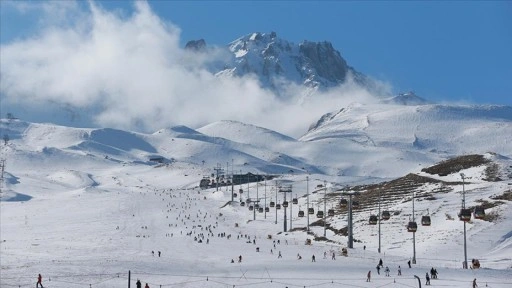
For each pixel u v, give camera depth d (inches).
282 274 3361.2
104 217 7470.5
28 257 4210.1
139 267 3690.9
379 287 2913.4
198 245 5012.3
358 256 4244.6
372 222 4628.4
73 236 5723.4
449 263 3890.3
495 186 6343.5
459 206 5698.8
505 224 4874.5
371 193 7593.5
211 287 2999.5
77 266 3708.2
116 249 4724.4
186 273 3457.2
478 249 4367.6
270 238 5654.5
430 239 4771.2
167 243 5157.5
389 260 4033.0
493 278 3105.3
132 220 7199.8
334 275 3302.2
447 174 7682.1
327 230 5979.3
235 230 6422.2
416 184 7386.8
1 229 6555.1
